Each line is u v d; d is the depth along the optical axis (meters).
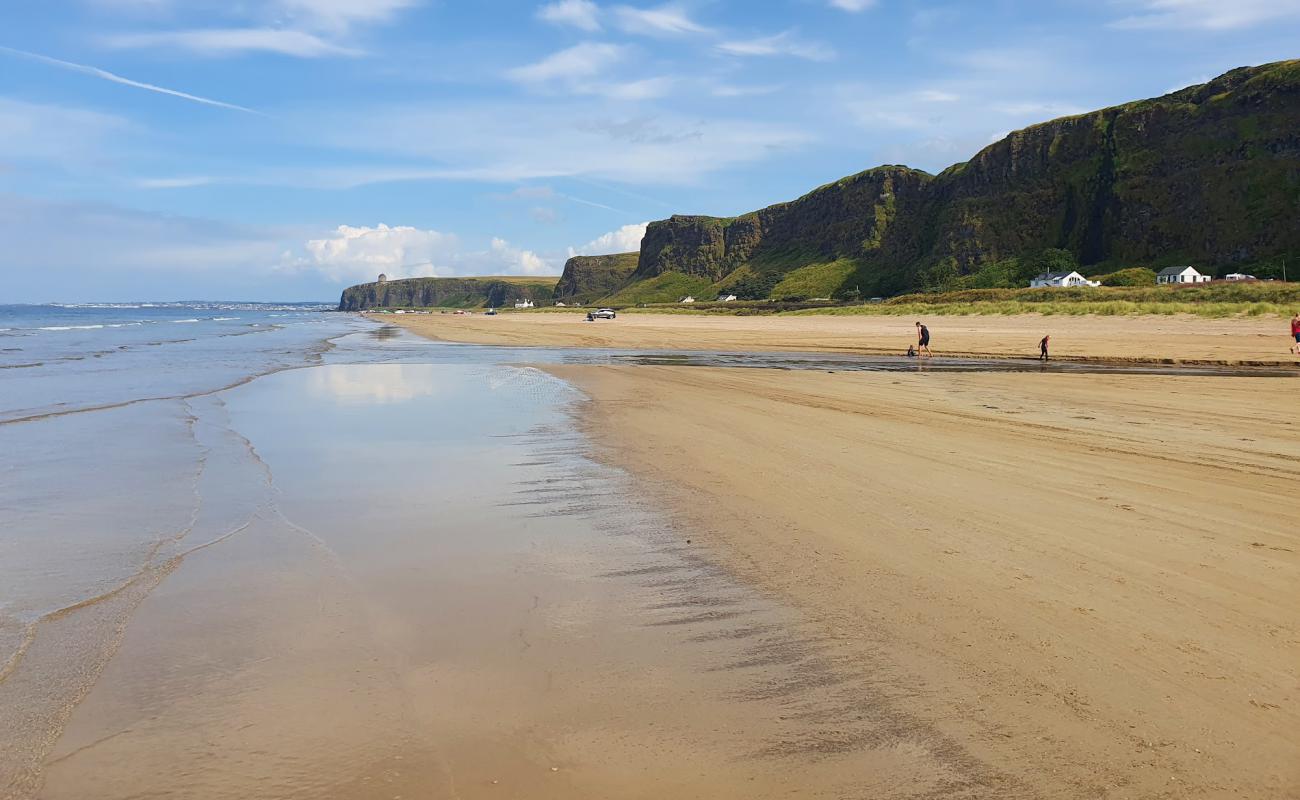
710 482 10.11
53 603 6.01
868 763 3.75
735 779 3.63
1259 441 12.77
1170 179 139.50
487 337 60.91
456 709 4.32
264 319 142.75
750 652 5.04
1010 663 4.78
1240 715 4.14
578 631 5.43
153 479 10.60
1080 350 36.62
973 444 12.67
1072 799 3.44
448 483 10.31
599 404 18.66
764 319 102.00
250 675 4.75
